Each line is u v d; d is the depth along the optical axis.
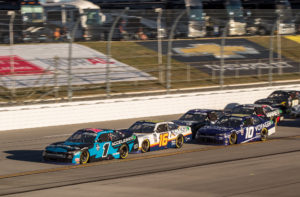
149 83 125.56
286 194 42.66
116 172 53.44
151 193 42.72
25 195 42.06
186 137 75.56
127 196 41.53
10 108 92.44
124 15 139.12
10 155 65.88
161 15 141.38
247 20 157.88
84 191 43.56
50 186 46.00
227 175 51.53
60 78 118.56
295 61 163.62
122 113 109.81
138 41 143.12
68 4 138.62
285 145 75.44
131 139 65.69
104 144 61.47
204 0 154.25
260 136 80.31
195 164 58.78
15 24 125.25
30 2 132.25
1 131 90.75
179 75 135.12
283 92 119.12
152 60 139.50
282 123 104.19
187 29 146.75
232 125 78.12
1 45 128.00
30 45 132.75
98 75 124.12
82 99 107.50
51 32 137.12
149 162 60.41
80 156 58.47
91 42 141.00
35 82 113.75
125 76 126.62
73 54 133.50
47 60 127.62
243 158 63.31
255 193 42.97
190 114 88.69
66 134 87.00
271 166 57.22
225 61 143.00
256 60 158.38
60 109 99.50
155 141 69.94
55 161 58.88
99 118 105.88
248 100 133.12
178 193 42.78
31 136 84.62
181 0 147.00
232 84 136.38
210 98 125.31
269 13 161.75
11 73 106.38
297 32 172.25
